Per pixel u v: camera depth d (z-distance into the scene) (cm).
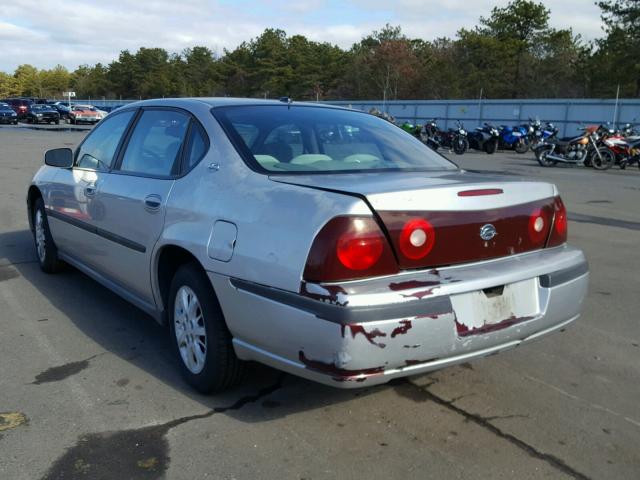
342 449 290
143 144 410
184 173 353
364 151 368
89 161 480
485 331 285
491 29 6206
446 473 273
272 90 7481
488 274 288
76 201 473
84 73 12188
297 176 313
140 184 383
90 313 472
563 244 344
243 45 8125
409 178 313
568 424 319
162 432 302
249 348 296
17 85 13462
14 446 287
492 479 270
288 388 351
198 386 339
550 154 1870
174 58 9388
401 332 260
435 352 272
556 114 3400
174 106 398
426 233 276
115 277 428
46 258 562
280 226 278
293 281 265
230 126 349
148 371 371
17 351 397
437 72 5869
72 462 276
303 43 7988
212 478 266
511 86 5750
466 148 2466
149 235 363
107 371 370
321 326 256
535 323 306
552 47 5678
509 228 308
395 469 275
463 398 345
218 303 316
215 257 304
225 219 305
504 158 2298
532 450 293
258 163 324
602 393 355
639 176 1625
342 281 260
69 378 359
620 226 884
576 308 332
